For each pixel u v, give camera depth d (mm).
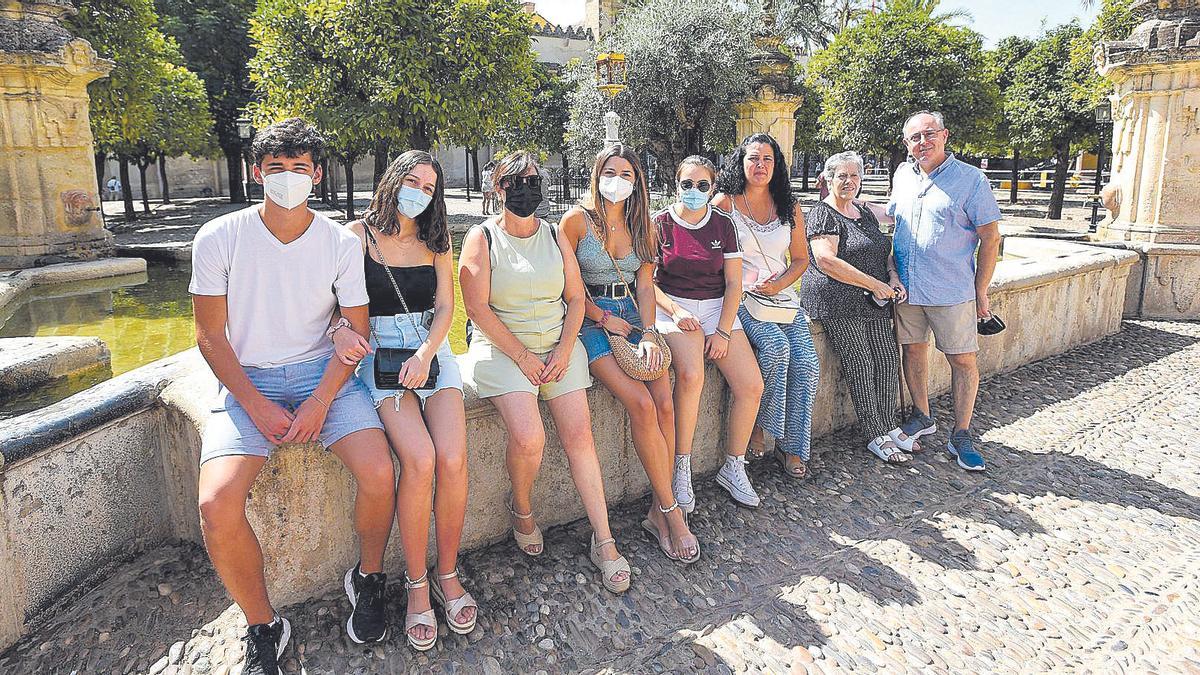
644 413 2764
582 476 2701
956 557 2924
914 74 15945
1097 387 4945
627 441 3244
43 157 7559
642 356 2791
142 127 13000
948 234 3633
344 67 11961
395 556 2646
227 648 2230
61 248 7684
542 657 2320
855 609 2592
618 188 2881
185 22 20578
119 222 15602
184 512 2662
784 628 2484
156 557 2625
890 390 3799
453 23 11656
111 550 2516
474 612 2395
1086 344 5965
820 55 17500
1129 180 6941
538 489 2982
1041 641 2455
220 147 22656
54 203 7684
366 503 2232
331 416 2307
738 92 14484
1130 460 3820
